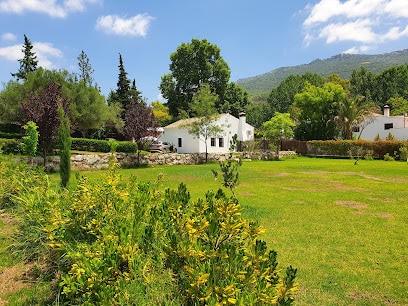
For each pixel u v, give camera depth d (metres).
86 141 29.03
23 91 26.66
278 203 9.78
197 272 2.38
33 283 4.09
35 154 17.95
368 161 31.20
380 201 10.23
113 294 2.57
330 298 4.01
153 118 26.30
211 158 29.38
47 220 4.21
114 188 4.58
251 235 2.95
